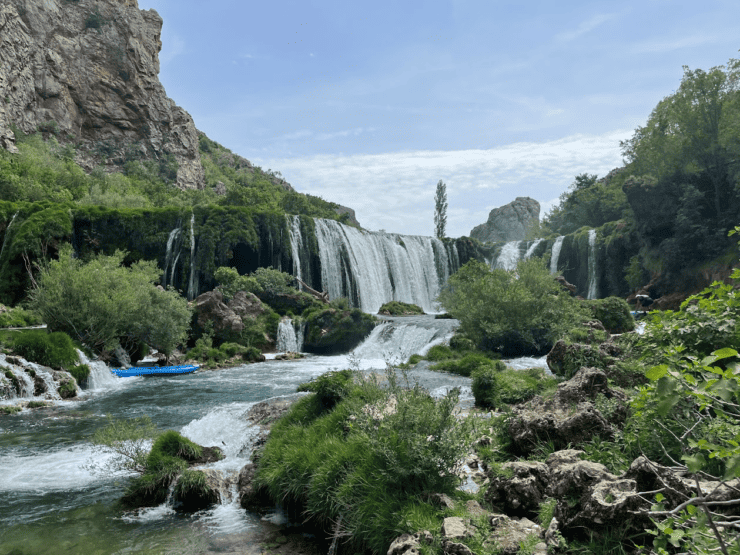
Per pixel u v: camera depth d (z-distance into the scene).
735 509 4.14
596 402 7.89
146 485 9.00
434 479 6.66
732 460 2.32
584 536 4.88
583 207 79.00
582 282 63.72
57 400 18.34
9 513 8.35
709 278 45.69
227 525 7.93
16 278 39.00
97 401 18.19
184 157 119.12
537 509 5.79
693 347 6.11
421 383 16.45
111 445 10.05
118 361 26.83
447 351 25.30
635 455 6.21
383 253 61.59
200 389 20.39
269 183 138.12
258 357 30.78
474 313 24.81
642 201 53.16
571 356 11.37
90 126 104.81
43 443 12.66
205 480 8.84
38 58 95.88
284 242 50.50
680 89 51.59
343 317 35.06
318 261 53.06
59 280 24.38
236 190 82.94
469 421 7.63
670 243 49.31
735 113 48.03
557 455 6.39
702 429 5.40
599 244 61.38
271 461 8.90
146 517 8.23
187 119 125.75
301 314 39.41
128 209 46.91
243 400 18.02
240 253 48.22
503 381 12.59
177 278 46.19
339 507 7.00
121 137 108.19
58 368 20.25
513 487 6.00
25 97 91.69
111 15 111.12
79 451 11.91
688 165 50.78
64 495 9.19
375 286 59.09
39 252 40.22
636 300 51.34
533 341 23.52
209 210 48.47
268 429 11.59
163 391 20.05
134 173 100.12
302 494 7.89
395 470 6.67
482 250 72.88
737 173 47.56
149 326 27.06
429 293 65.12
